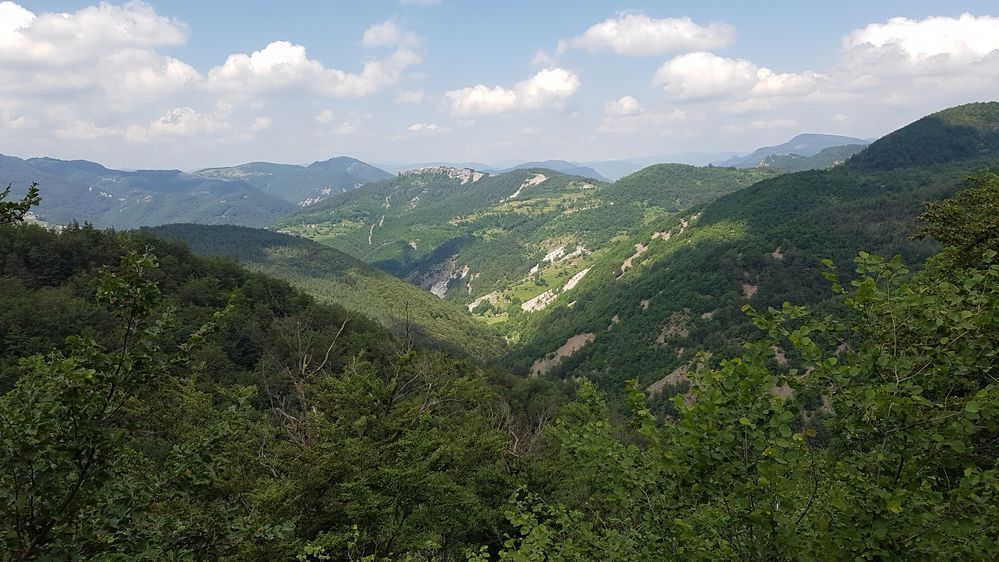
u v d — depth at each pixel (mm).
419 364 22656
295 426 18359
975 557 4219
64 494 5316
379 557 14328
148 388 5992
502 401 38844
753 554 4871
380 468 14594
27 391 5398
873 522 4406
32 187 6211
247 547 9133
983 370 4730
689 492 5480
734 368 4941
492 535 21609
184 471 6105
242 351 51219
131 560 5332
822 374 4840
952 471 5480
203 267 75125
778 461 4543
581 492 19531
